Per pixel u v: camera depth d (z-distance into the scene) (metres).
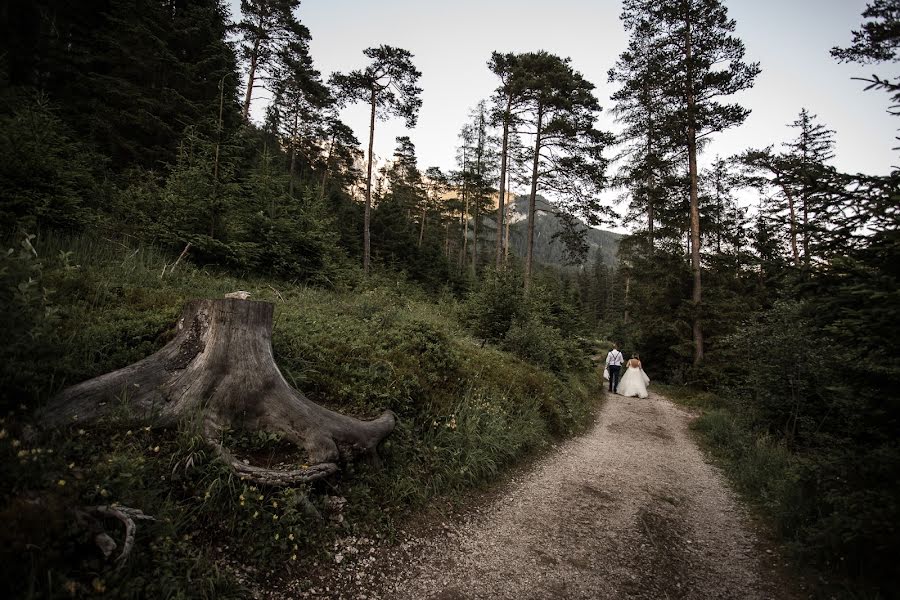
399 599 3.10
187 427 3.54
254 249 9.79
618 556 4.04
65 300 4.67
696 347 15.82
